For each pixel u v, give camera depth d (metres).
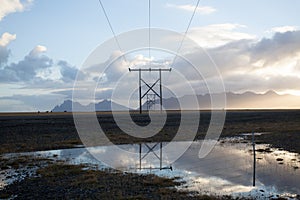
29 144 39.31
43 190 17.97
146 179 19.94
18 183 19.75
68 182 19.61
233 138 44.53
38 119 96.25
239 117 100.12
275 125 63.47
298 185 18.20
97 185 18.59
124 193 16.84
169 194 16.50
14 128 61.41
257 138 42.91
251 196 16.12
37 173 22.53
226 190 17.33
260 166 23.88
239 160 26.72
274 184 18.52
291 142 37.00
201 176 20.89
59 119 94.25
